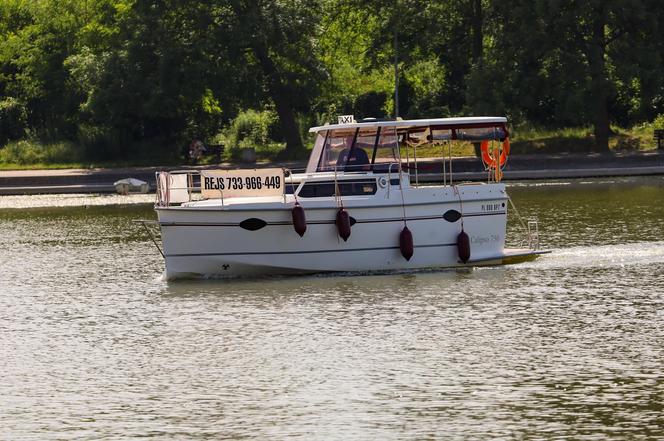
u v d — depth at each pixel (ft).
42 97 564.71
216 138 542.98
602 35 463.42
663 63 462.60
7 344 184.34
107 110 495.00
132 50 483.10
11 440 140.46
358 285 221.66
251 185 228.84
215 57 472.44
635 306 199.52
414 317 195.11
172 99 479.00
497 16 469.57
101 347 181.06
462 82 552.82
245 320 195.62
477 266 237.86
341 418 145.28
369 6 506.07
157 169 460.55
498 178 244.63
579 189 385.29
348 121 244.63
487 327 187.21
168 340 184.03
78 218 345.31
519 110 460.96
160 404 152.46
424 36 491.72
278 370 166.09
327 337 183.32
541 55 460.55
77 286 228.63
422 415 145.59
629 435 137.59
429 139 239.09
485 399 151.12
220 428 142.72
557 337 180.04
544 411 146.20
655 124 505.66
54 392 158.51
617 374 160.15
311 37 487.61
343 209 227.61
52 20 566.36
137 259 260.62
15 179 435.53
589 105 457.68
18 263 257.96
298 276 229.86
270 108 541.34
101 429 143.43
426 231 233.14
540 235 276.82
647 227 285.23
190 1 474.90
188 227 225.56
